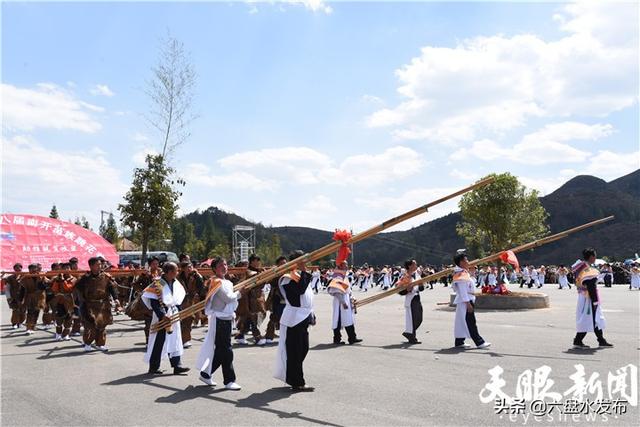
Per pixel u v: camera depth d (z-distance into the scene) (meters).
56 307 13.29
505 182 32.56
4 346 12.15
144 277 13.65
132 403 6.85
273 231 175.50
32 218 26.94
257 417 6.13
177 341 8.88
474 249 61.97
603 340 10.42
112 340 12.92
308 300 7.55
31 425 5.99
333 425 5.80
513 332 12.86
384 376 8.22
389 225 7.31
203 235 109.44
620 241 103.94
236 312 12.15
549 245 112.25
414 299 11.69
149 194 20.16
